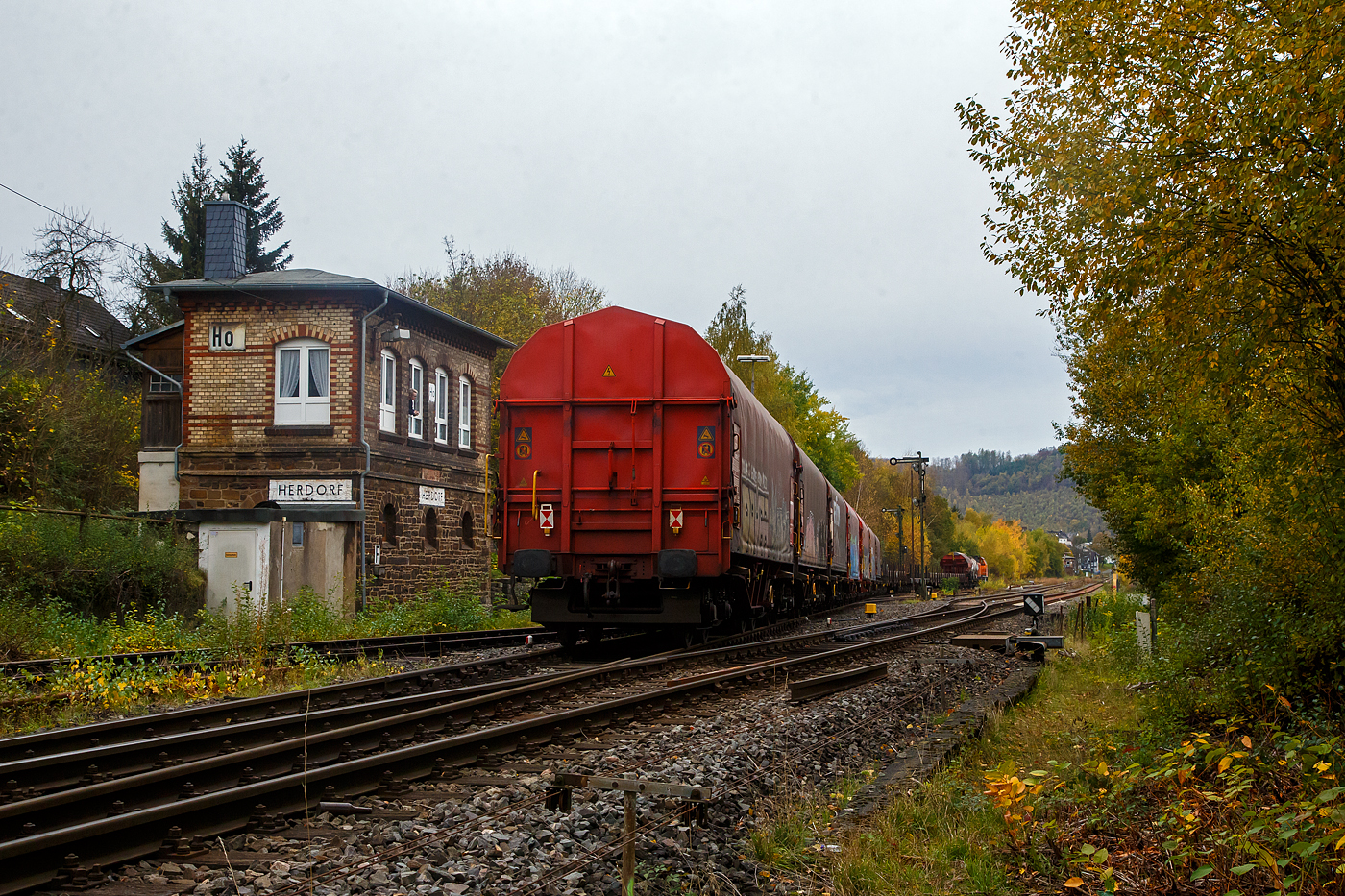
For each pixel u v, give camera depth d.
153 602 18.58
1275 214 6.49
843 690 11.26
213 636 14.16
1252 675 8.30
